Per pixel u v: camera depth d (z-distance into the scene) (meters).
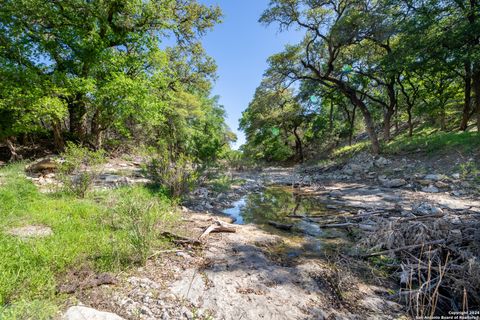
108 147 16.77
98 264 2.95
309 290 2.90
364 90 19.91
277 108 27.88
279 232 5.31
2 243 2.97
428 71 13.71
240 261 3.57
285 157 32.88
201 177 8.58
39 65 12.27
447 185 8.50
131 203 3.90
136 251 3.23
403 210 6.23
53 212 4.45
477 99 12.11
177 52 19.28
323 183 12.22
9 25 11.09
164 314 2.27
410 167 11.41
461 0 10.78
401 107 21.47
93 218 4.42
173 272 3.07
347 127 27.45
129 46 14.38
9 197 4.74
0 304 2.00
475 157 9.84
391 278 3.30
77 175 6.27
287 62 16.70
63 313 2.10
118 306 2.32
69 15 12.20
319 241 4.75
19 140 14.41
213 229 4.82
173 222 5.01
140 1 12.84
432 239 3.78
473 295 2.70
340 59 17.03
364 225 5.36
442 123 16.25
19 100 10.00
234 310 2.42
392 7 12.89
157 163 7.38
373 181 11.36
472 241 3.51
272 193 10.48
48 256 2.81
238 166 22.06
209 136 28.22
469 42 10.71
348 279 3.17
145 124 18.06
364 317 2.45
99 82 12.71
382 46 15.47
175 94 19.98
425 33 11.64
